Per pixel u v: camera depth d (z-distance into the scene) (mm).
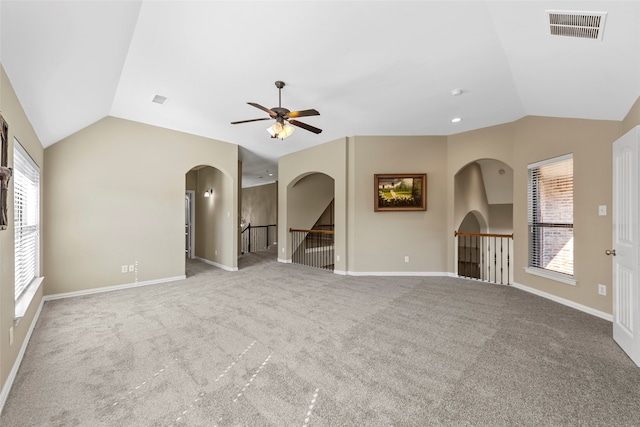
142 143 4641
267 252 8859
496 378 1989
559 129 3641
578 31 2059
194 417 1610
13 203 2236
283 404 1721
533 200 4145
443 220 5250
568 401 1744
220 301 3764
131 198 4520
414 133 5176
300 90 3484
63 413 1646
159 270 4816
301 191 7254
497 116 4262
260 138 5516
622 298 2424
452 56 2738
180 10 2131
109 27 2131
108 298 3893
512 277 4617
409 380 1968
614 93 2623
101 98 3416
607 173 3086
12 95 2129
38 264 3504
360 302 3709
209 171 7043
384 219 5336
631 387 1882
